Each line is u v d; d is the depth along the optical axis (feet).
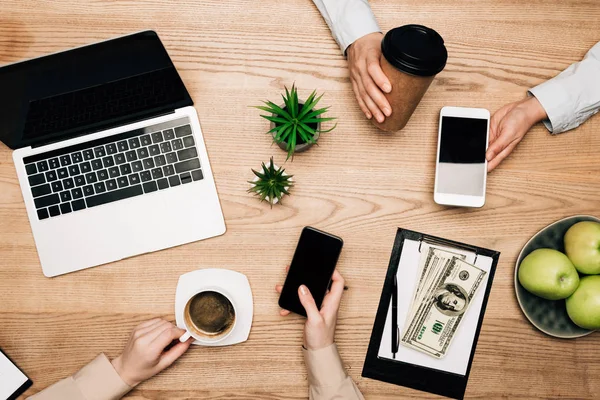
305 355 3.10
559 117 3.13
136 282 3.19
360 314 3.21
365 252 3.21
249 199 3.19
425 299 3.21
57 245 3.10
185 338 3.03
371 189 3.22
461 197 3.05
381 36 3.01
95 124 3.00
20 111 2.60
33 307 3.19
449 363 3.21
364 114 3.20
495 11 3.24
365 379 3.21
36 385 3.18
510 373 3.21
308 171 3.21
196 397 3.20
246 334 3.17
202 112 3.18
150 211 3.10
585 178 3.23
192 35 3.21
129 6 3.21
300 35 3.22
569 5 3.22
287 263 3.20
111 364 3.10
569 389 3.21
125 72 2.56
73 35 3.20
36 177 3.05
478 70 3.24
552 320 3.15
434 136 3.22
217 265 3.19
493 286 3.21
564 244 3.09
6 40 3.19
